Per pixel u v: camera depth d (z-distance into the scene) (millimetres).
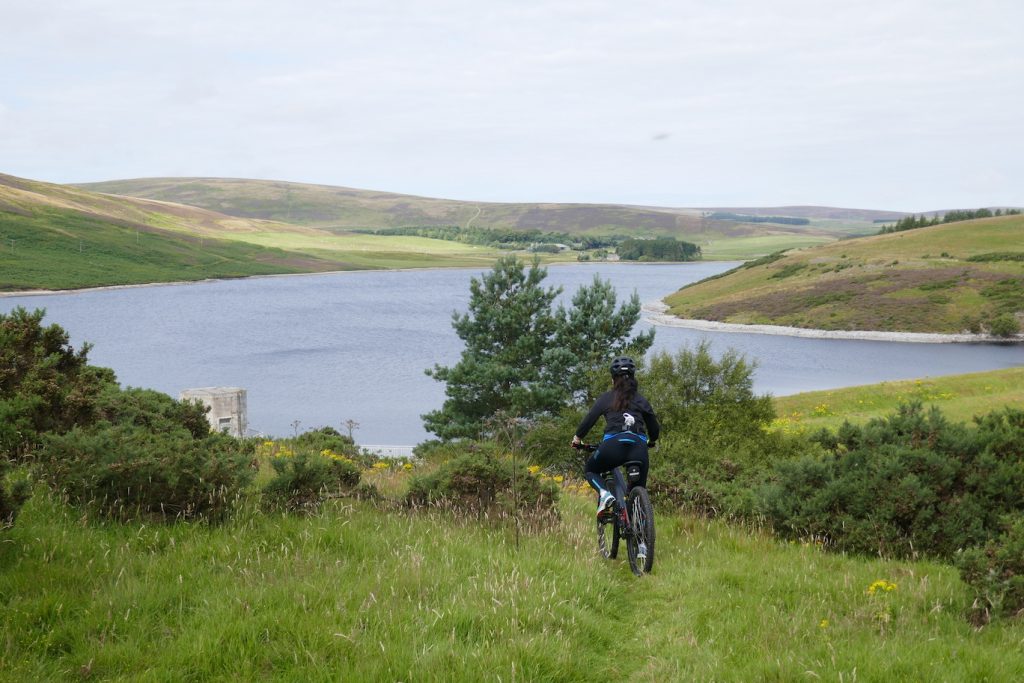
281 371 92125
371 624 5109
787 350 109125
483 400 30219
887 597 6445
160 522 6961
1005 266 146250
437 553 6918
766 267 187000
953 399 37281
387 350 111688
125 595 5172
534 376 29438
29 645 4484
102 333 132000
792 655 5062
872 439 9844
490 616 5352
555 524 8734
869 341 118375
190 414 10312
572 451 20547
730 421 16594
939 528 8312
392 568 6293
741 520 10016
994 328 119438
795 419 34969
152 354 106812
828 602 6465
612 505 7484
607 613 6164
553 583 6090
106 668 4348
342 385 82188
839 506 9172
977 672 4797
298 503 8078
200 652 4496
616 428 7438
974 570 6305
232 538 6629
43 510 6707
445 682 4395
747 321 138125
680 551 8383
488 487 9195
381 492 9977
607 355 29359
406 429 59094
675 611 6305
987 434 9164
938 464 8852
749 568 7633
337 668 4461
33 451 8070
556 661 4789
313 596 5430
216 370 92812
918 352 107750
